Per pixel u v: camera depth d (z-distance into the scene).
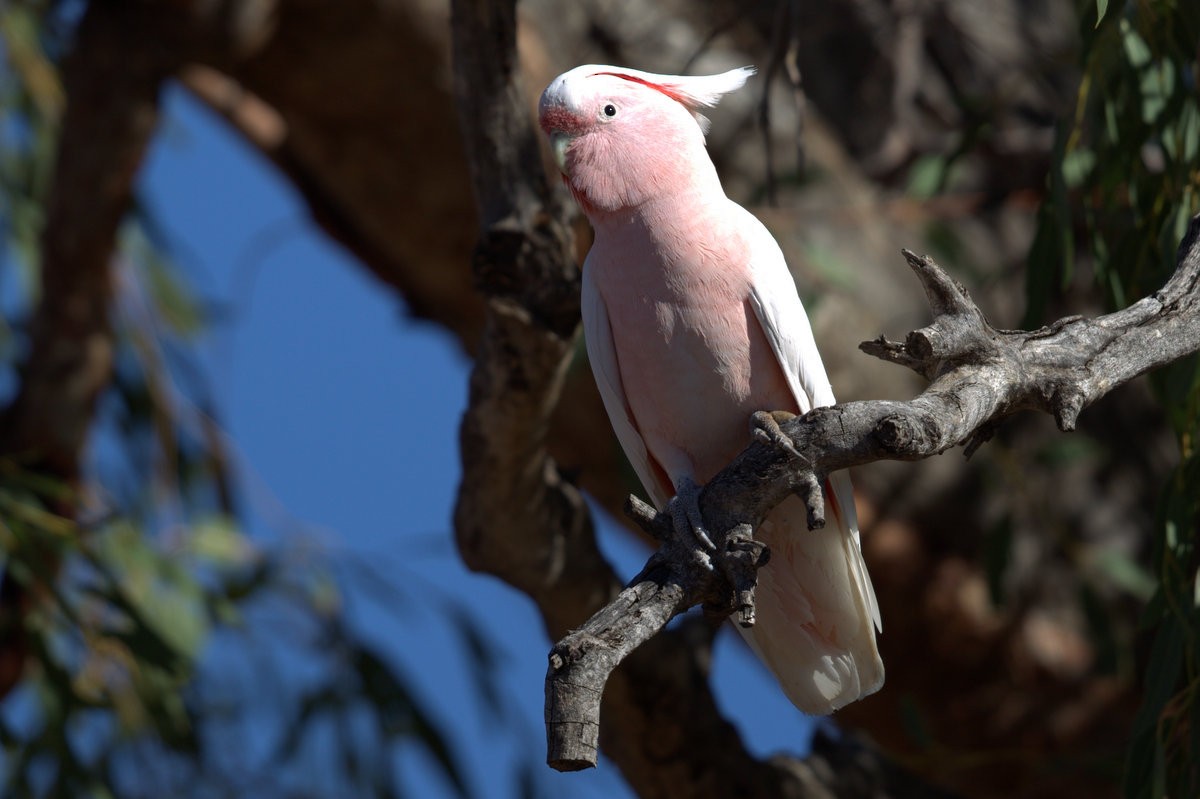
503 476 6.17
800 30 9.56
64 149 8.53
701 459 5.44
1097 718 8.71
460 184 8.61
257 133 9.46
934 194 8.61
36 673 8.45
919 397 4.02
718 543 4.21
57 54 10.38
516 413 5.86
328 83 8.35
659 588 4.11
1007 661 8.76
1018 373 4.11
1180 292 4.40
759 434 4.38
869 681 5.51
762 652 5.61
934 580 8.74
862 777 7.43
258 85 8.59
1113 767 7.65
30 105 10.42
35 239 10.49
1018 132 9.41
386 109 8.42
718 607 4.34
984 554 8.39
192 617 8.41
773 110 8.95
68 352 9.31
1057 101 10.22
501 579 6.71
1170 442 9.34
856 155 10.23
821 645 5.53
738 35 9.16
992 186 9.47
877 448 3.97
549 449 8.98
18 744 7.50
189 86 9.46
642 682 6.85
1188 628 5.22
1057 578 8.80
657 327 5.27
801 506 5.20
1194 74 5.94
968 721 8.87
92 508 9.44
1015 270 9.16
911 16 9.86
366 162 8.67
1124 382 4.24
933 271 4.06
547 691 3.72
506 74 5.59
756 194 8.43
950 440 3.95
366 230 9.25
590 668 3.73
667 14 8.91
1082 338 4.23
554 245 5.64
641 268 5.27
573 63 8.48
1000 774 8.92
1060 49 10.44
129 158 8.55
